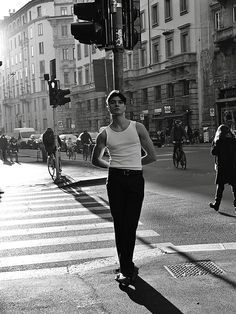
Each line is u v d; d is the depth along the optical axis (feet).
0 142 107.76
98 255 21.59
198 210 31.40
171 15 154.20
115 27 21.31
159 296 14.60
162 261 18.51
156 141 142.20
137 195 16.17
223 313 13.14
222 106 133.49
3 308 14.20
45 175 65.36
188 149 108.58
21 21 312.71
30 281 16.89
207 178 49.21
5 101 341.41
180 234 24.63
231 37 126.00
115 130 16.31
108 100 16.28
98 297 14.82
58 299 14.80
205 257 18.90
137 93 176.45
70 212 33.78
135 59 174.60
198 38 142.41
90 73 216.95
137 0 22.34
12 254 22.30
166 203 34.96
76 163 86.58
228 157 29.71
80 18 22.22
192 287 15.25
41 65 290.97
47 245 23.90
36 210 35.35
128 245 16.11
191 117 145.18
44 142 60.90
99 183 52.60
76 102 231.30
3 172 74.18
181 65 144.77
